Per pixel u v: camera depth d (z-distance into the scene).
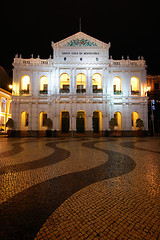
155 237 2.49
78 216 3.05
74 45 28.55
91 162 7.43
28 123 27.64
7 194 4.04
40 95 28.23
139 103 28.64
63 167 6.55
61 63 27.50
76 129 28.75
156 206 3.43
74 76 27.62
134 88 30.44
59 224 2.81
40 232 2.60
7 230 2.64
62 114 28.98
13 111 27.92
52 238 2.46
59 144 14.60
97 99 27.48
